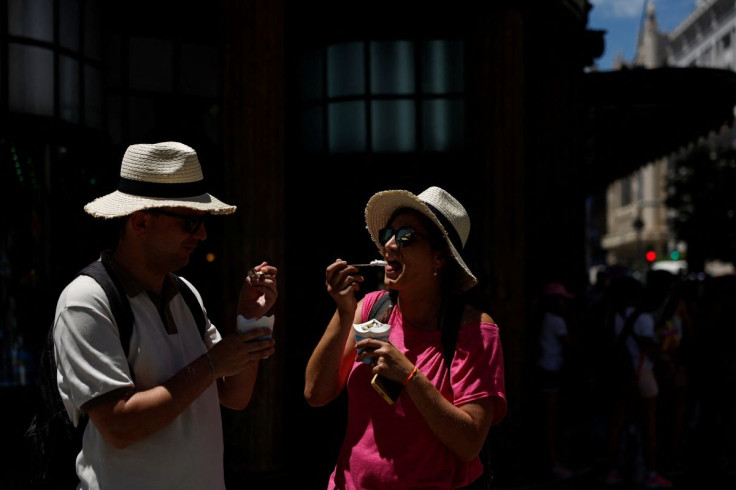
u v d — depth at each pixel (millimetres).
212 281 6855
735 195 32562
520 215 6602
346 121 7301
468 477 2432
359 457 2408
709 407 7777
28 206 5754
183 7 6875
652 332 6711
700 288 11570
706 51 64438
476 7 6770
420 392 2242
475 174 6934
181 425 2213
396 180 7203
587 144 11281
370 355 2277
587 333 7488
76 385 2051
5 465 5301
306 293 7305
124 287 2213
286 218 7355
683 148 11539
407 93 7230
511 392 6488
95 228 6070
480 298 6527
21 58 5676
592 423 7949
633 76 8805
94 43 6324
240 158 6012
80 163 6148
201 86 7016
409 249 2453
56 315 2139
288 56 7430
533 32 7891
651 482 6625
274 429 6098
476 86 6770
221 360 2184
